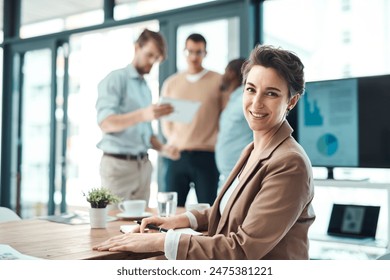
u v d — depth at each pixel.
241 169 1.53
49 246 1.32
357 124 2.99
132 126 2.85
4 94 5.25
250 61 1.36
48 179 4.91
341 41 3.47
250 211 1.24
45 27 4.99
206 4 3.84
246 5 3.64
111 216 1.91
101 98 2.79
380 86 2.91
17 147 5.27
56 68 4.88
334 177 3.11
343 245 3.01
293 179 1.22
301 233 1.30
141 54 2.85
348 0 3.44
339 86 3.05
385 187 2.69
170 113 2.82
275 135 1.36
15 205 5.24
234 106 2.93
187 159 3.56
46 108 5.02
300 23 3.62
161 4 4.16
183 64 4.06
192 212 1.65
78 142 4.89
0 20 5.34
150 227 1.52
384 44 3.32
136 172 2.90
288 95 1.34
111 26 4.43
